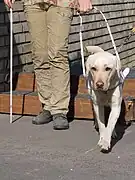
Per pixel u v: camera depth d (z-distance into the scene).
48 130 3.48
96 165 2.79
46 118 3.63
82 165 2.79
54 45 3.40
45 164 2.81
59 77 3.47
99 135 3.35
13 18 4.30
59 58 3.43
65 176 2.62
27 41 4.54
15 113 3.93
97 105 3.06
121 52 6.83
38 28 3.45
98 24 5.99
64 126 3.47
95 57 2.89
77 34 5.44
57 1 3.33
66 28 3.38
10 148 3.09
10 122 3.68
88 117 3.74
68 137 3.32
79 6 3.36
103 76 2.80
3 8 4.17
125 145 3.14
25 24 4.48
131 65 7.22
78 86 4.08
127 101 3.59
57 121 3.48
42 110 3.69
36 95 3.87
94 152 3.01
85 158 2.90
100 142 3.03
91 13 5.77
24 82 4.25
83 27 5.58
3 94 3.93
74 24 5.36
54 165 2.79
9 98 3.91
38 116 3.64
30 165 2.80
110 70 2.85
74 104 3.76
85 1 3.34
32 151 3.04
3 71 4.22
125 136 3.33
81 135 3.36
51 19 3.38
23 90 4.24
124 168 2.74
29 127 3.56
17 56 4.40
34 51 3.54
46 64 3.57
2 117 3.85
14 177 2.62
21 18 4.42
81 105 3.74
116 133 3.41
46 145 3.15
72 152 3.01
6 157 2.94
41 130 3.48
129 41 7.12
